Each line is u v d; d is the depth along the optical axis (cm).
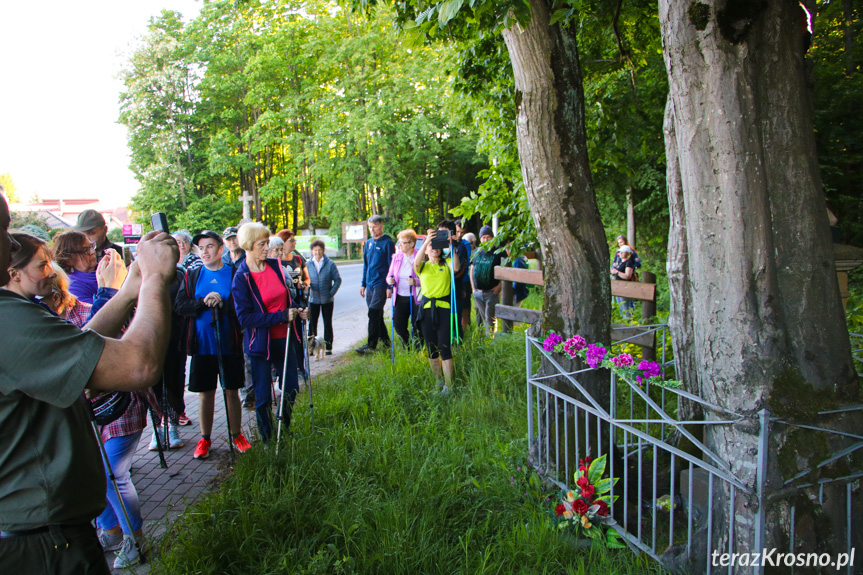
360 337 961
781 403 242
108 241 450
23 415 136
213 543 291
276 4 3344
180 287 443
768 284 246
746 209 246
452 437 432
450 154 3500
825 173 952
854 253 412
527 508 332
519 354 625
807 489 242
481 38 595
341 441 426
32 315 134
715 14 244
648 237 1305
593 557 291
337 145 3212
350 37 3022
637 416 467
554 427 369
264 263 435
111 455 305
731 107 246
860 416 249
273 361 452
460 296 741
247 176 4084
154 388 439
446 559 289
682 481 316
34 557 137
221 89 3475
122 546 308
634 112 703
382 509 323
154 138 3553
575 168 367
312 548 296
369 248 794
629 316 745
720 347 257
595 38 651
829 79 953
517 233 709
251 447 403
